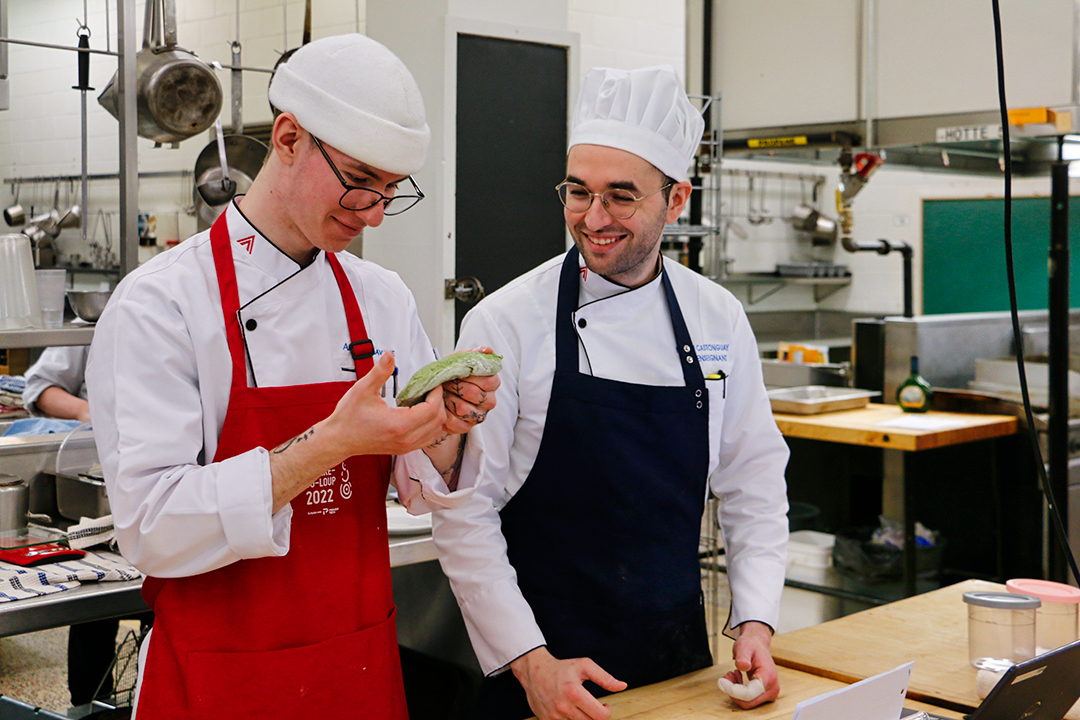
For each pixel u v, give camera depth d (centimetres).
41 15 606
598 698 150
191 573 117
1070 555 160
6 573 194
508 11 305
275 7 477
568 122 319
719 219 343
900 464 419
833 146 388
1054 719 132
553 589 158
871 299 775
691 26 427
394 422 113
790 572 429
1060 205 342
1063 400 351
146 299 124
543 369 159
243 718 126
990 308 714
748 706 139
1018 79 337
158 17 306
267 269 131
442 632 263
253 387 130
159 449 118
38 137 618
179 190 552
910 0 362
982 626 151
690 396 162
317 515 131
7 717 201
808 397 442
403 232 303
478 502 154
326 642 130
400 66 124
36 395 344
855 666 157
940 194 731
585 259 156
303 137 121
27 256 238
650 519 158
